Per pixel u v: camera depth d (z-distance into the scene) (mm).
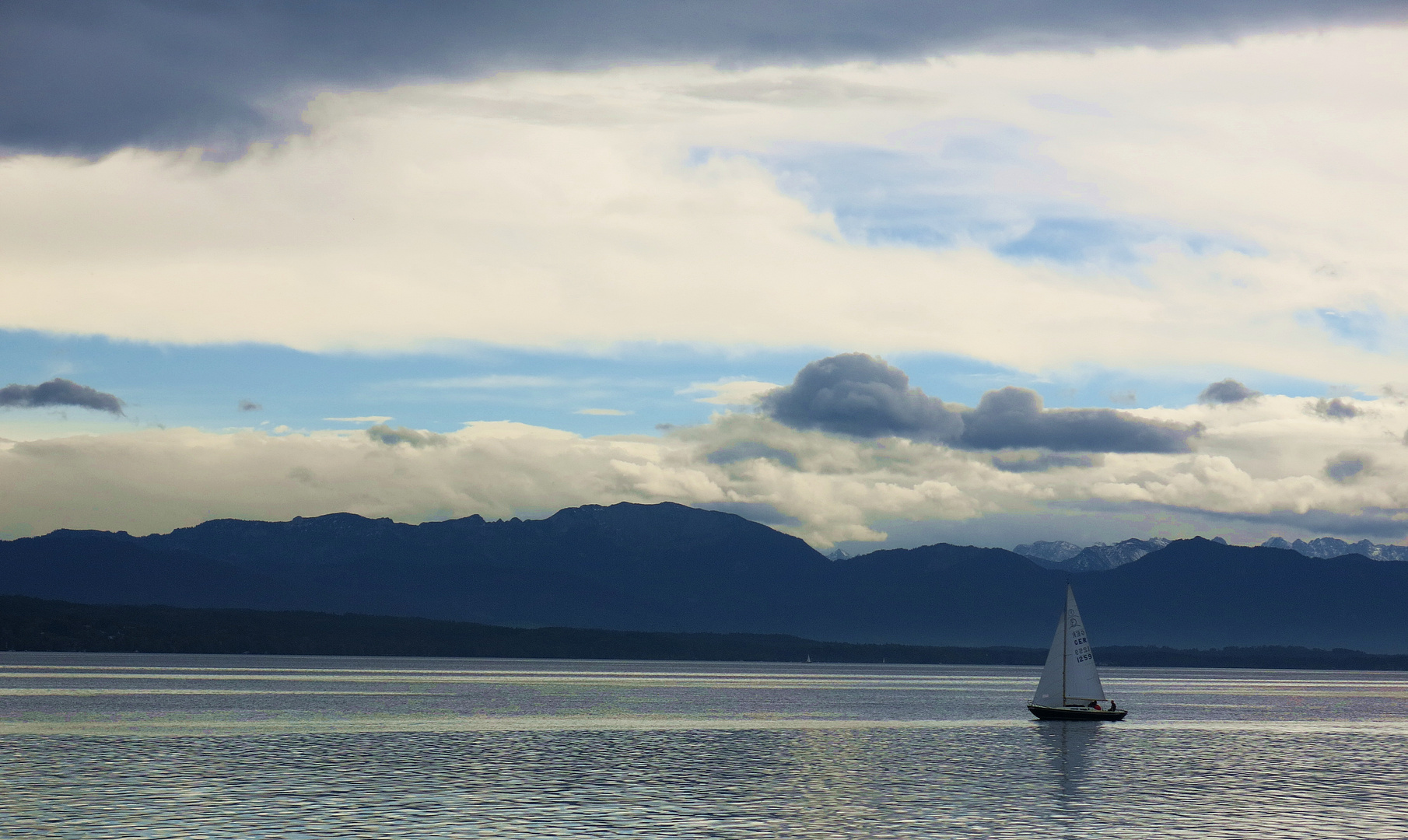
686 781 93375
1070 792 90438
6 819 73125
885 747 122875
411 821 73625
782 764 106000
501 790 86438
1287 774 103500
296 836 68812
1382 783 97938
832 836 71750
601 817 76188
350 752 108812
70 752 106188
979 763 108375
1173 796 88875
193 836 68438
